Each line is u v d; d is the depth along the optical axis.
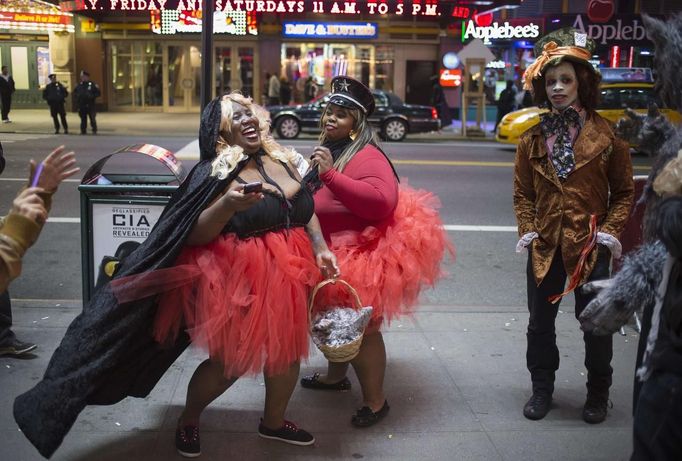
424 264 3.67
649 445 2.24
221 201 2.90
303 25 27.11
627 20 23.86
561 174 3.53
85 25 27.67
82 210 4.22
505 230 8.73
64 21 27.12
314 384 4.12
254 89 27.91
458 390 4.10
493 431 3.63
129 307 3.02
